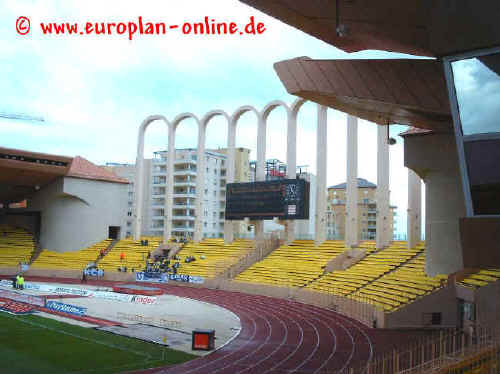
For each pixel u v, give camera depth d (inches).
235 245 2721.5
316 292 1909.4
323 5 895.7
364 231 4234.7
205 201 4269.2
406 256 1941.4
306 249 2438.5
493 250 717.3
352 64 1014.4
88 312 1620.3
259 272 2386.8
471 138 709.3
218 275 2474.2
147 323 1448.1
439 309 1400.1
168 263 2714.1
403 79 960.9
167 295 2146.9
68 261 3026.6
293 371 935.0
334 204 4441.4
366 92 994.1
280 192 2401.6
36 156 2915.8
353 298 1679.4
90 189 3223.4
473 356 844.6
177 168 4220.0
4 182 3174.2
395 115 1225.4
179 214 4163.4
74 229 3179.1
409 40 1013.2
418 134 1652.3
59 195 3161.9
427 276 1665.8
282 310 1759.4
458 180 1587.1
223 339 1243.2
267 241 2610.7
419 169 1665.8
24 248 3243.1
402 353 1059.9
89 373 925.8
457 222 1581.0
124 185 3403.1
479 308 1230.3
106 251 3088.1
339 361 1012.5
